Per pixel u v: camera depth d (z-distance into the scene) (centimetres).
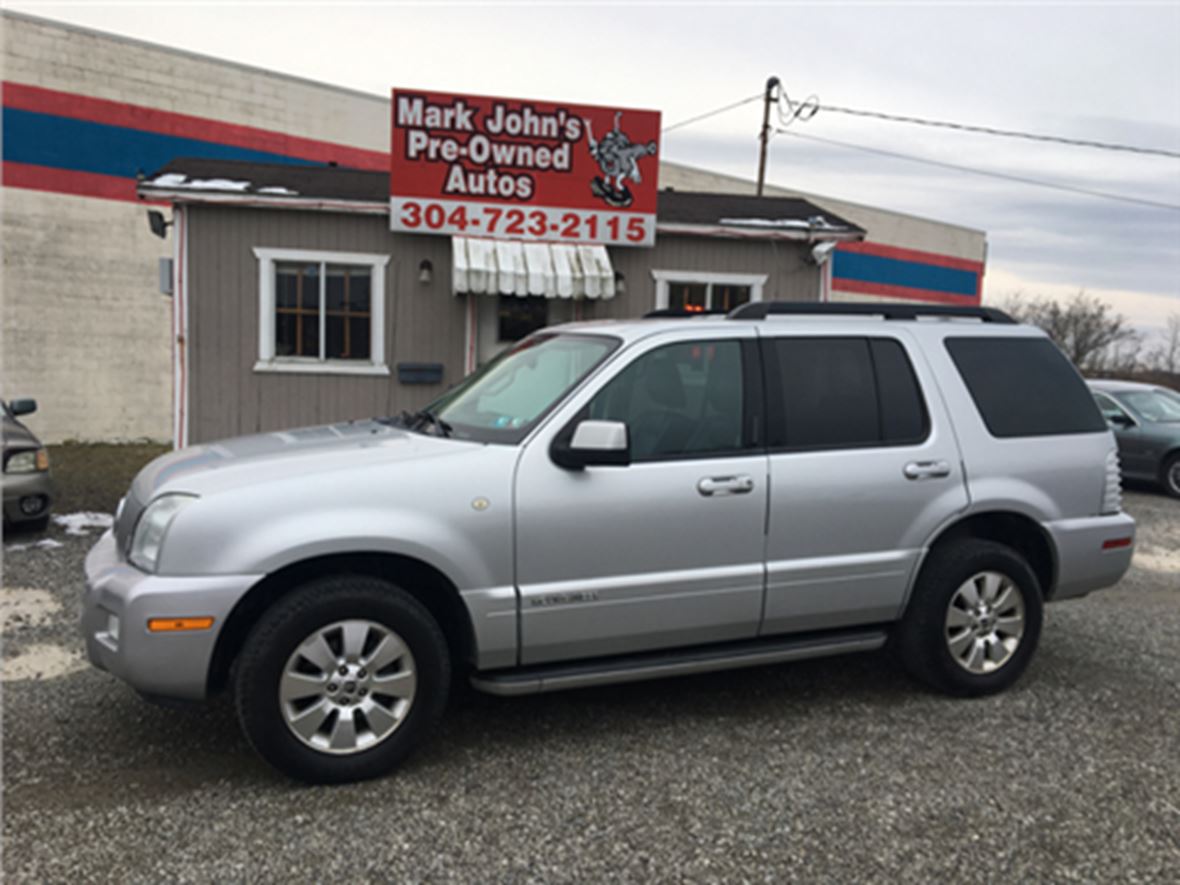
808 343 442
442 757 385
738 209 1256
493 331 1105
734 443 416
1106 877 307
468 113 1041
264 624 343
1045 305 4784
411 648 362
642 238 1098
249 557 338
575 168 1074
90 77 1404
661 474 397
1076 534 473
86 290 1435
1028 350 491
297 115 1620
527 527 375
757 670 504
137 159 1459
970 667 459
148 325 1497
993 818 344
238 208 1015
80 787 352
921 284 2839
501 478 374
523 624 376
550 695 459
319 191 1056
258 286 1030
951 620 452
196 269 1013
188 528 338
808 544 423
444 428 417
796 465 420
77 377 1442
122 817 330
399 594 361
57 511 869
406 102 1027
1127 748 408
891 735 416
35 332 1398
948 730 423
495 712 435
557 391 406
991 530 480
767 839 325
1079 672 509
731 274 1151
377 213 1048
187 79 1494
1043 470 469
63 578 641
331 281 1056
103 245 1443
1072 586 480
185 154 1502
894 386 452
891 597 443
